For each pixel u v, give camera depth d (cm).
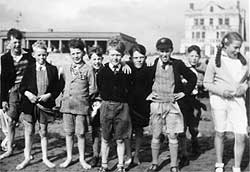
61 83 545
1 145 647
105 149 516
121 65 513
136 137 562
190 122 606
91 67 539
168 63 512
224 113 507
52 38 2611
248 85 528
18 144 692
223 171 525
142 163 573
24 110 536
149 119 548
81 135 537
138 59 533
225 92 493
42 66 539
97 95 549
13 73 573
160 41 505
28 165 554
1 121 637
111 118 501
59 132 820
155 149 522
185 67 523
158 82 510
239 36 499
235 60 507
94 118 552
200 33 4969
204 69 656
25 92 529
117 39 515
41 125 544
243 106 506
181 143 572
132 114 539
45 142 554
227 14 4916
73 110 530
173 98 505
